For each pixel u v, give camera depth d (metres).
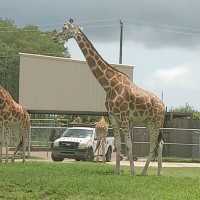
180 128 41.88
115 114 21.44
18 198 15.47
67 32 21.94
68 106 43.16
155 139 22.33
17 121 27.06
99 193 16.12
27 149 36.62
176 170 28.27
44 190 16.36
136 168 28.42
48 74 42.34
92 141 35.44
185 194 16.25
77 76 43.50
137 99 21.45
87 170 23.19
